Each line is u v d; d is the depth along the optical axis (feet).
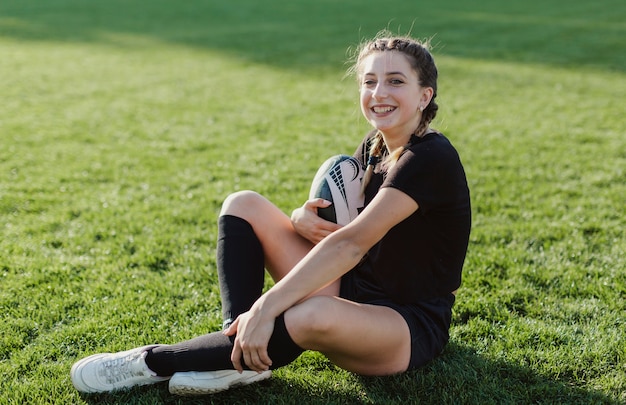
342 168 9.07
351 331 7.57
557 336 9.75
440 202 7.95
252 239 8.75
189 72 34.63
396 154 8.22
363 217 7.74
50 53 39.52
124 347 9.61
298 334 7.43
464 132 23.26
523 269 12.14
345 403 8.25
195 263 12.68
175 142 21.93
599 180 17.74
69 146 21.18
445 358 9.18
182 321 10.44
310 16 58.44
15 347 9.66
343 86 31.22
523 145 21.47
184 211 15.62
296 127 23.90
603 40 45.44
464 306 10.73
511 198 16.47
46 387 8.61
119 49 41.50
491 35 48.24
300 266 7.66
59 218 15.05
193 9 62.95
